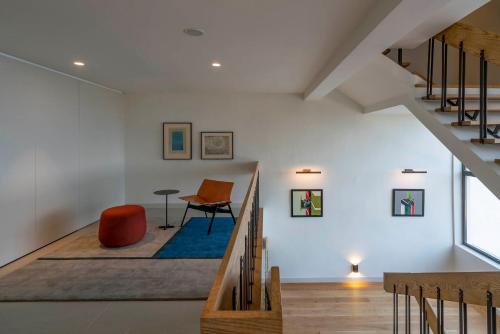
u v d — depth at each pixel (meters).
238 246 1.68
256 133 5.87
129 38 2.85
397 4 1.84
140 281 2.86
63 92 4.18
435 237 5.92
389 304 5.15
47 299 2.55
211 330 0.82
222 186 4.77
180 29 2.63
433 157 5.88
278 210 5.93
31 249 3.59
